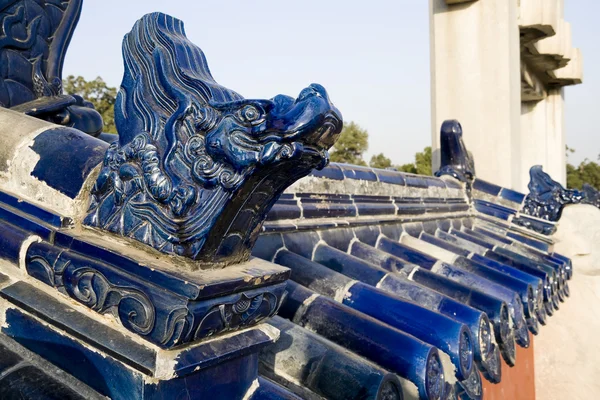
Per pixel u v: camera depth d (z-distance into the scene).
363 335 2.11
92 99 25.86
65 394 1.33
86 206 1.50
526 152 14.81
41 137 1.63
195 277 1.27
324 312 2.24
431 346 2.02
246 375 1.50
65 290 1.42
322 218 3.37
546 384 4.92
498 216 6.66
